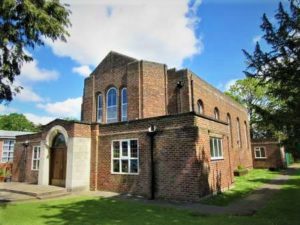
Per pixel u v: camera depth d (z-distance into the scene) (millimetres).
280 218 8469
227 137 16375
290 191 14242
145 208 10250
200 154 12008
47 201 12305
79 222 8133
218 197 12383
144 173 13398
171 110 19500
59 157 17219
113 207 10516
